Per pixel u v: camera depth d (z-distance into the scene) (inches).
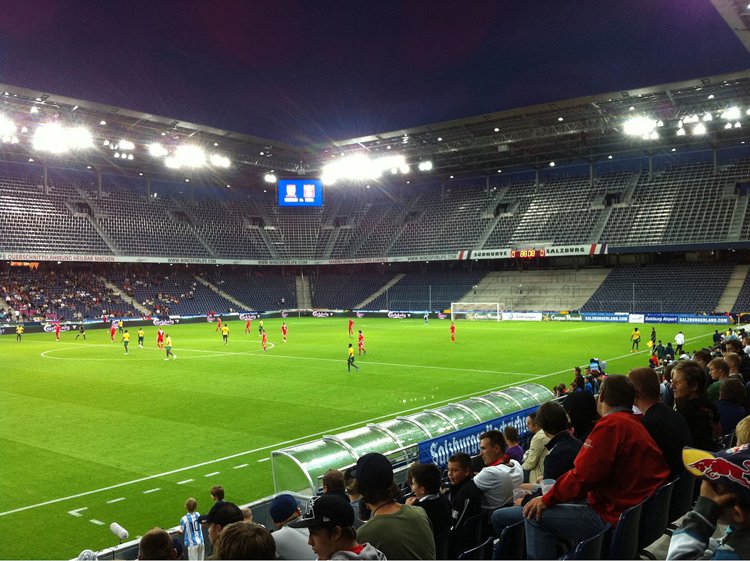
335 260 3853.3
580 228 3206.2
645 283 3068.4
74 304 3041.3
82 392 1193.4
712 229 2844.5
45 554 484.1
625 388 226.7
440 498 263.0
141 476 681.6
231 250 3740.2
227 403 1082.1
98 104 2501.2
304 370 1482.5
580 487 208.7
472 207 3713.1
